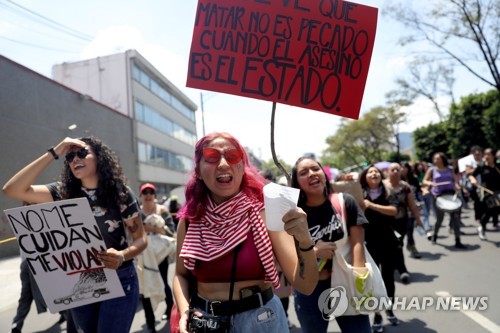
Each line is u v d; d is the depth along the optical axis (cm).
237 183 187
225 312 173
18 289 683
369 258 267
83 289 242
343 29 224
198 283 190
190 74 227
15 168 1203
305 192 280
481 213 815
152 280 425
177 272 201
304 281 163
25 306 448
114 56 2547
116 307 248
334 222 270
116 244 264
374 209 409
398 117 3681
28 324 500
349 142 4725
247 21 227
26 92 1298
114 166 266
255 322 171
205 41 228
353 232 269
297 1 226
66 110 1585
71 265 239
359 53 223
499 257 610
